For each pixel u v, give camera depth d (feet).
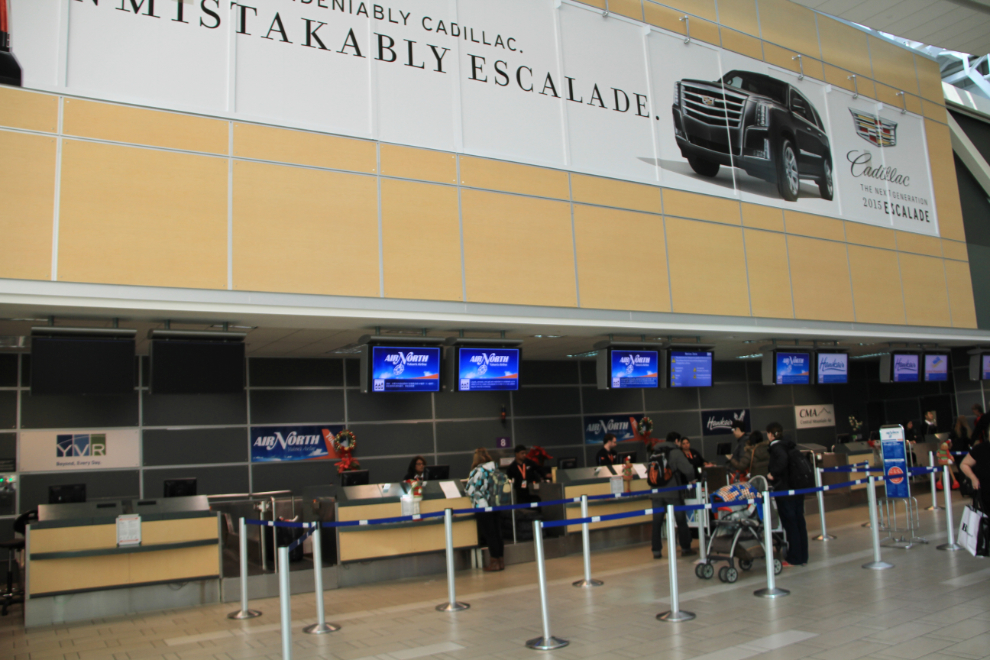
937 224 53.72
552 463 49.37
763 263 42.32
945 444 43.21
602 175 36.81
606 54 38.52
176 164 26.20
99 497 35.37
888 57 54.44
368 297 29.14
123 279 24.62
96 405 35.96
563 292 34.24
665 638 18.26
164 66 26.63
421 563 30.45
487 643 18.75
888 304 48.49
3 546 26.23
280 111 28.60
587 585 26.00
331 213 28.91
